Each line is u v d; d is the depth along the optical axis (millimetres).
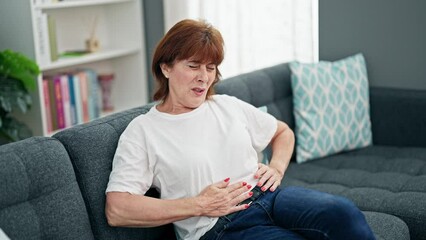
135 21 3967
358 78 3096
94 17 4039
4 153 1629
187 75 1882
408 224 2221
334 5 3307
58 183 1722
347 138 3008
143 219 1753
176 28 1902
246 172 1939
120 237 1858
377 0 3201
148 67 4129
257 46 3619
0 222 1556
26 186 1631
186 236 1879
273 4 3502
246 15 3602
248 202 1891
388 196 2361
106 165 1870
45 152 1717
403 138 3102
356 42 3301
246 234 1812
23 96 3127
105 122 1956
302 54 3488
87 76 3756
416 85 3207
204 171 1847
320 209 1750
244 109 2100
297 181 2617
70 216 1727
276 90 2996
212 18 3727
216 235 1822
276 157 2143
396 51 3215
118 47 4074
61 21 3854
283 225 1852
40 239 1646
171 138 1875
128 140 1841
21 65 3072
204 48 1864
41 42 3350
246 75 2852
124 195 1765
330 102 2975
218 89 2580
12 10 3275
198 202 1775
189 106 1933
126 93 4164
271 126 2137
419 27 3135
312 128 2924
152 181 1863
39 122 3396
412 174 2650
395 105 3098
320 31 3381
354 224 1715
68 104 3629
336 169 2791
